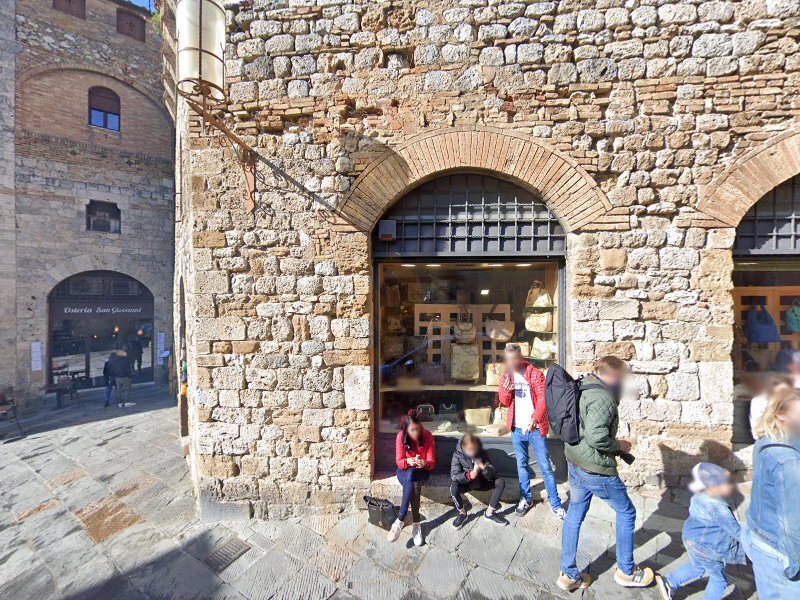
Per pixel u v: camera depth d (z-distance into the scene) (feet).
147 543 11.28
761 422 6.67
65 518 13.03
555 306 12.89
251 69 12.26
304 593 9.05
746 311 12.92
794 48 10.86
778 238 11.66
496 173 11.93
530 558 9.60
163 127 39.40
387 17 12.01
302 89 12.17
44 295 32.40
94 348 36.19
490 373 13.85
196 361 12.34
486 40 11.75
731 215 11.11
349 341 12.01
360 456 12.00
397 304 14.32
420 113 11.90
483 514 11.31
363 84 12.06
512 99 11.67
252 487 12.19
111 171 36.04
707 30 11.12
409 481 10.36
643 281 11.42
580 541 9.96
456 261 12.84
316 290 12.09
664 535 9.96
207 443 12.25
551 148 11.50
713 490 7.45
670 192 11.28
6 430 25.45
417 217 12.62
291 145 12.21
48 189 32.58
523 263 12.84
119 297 36.99
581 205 11.53
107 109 36.09
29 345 31.53
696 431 11.18
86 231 34.63
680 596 8.19
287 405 12.16
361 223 12.07
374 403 12.86
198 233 12.28
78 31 33.99
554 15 11.56
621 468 11.56
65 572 10.30
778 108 10.94
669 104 11.31
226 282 12.20
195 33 9.35
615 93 11.43
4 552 11.33
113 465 17.38
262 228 12.21
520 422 11.09
